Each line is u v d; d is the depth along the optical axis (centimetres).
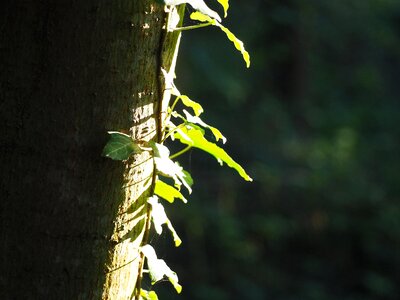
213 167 995
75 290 176
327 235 1030
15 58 171
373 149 1231
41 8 170
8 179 172
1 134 172
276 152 1117
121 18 170
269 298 938
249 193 1014
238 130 1128
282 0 1253
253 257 961
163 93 180
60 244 174
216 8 719
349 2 1386
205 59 1095
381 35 1450
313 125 1275
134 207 181
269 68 1304
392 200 1095
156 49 176
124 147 171
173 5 171
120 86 172
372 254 1028
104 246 177
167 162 177
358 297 993
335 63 1477
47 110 171
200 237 919
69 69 170
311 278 991
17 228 173
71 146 171
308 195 1045
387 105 1435
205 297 873
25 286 174
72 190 173
